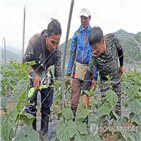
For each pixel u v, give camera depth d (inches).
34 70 62.5
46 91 68.6
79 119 52.7
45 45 58.5
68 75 83.8
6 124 37.9
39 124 83.8
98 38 57.4
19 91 37.3
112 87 73.4
